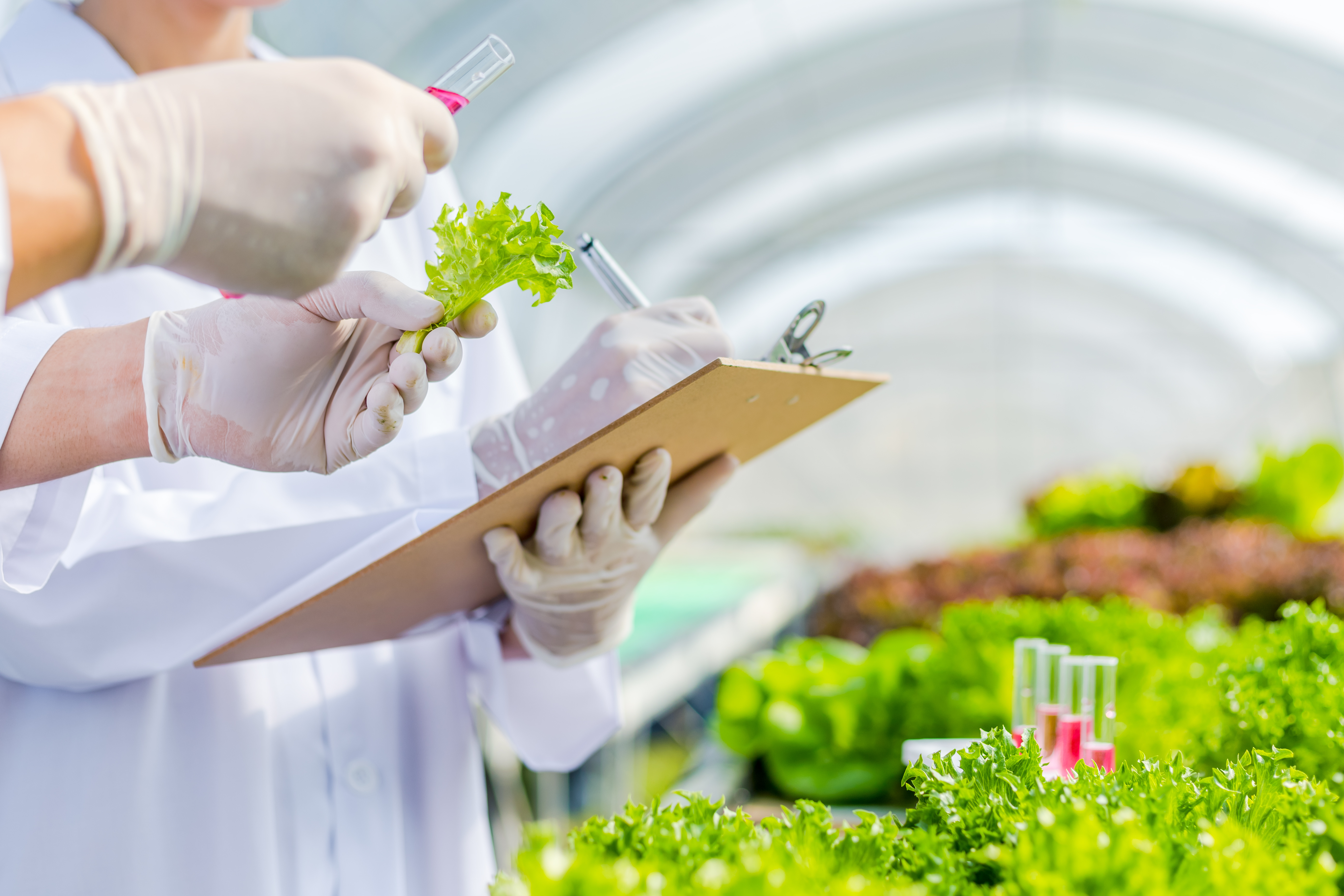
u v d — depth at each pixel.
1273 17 7.57
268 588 1.19
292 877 1.26
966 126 9.72
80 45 1.27
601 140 8.39
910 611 2.51
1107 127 9.63
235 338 1.02
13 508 1.09
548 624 1.23
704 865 0.87
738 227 11.25
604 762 2.38
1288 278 11.98
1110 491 3.43
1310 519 3.22
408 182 0.90
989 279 14.99
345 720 1.30
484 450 1.18
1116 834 0.86
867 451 18.00
